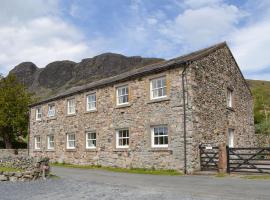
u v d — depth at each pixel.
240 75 24.94
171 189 12.01
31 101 40.59
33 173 16.05
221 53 22.41
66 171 20.64
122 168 21.89
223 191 11.12
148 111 20.67
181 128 18.67
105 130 23.86
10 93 39.34
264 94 67.38
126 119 22.17
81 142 26.16
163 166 19.36
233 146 22.61
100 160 24.00
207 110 19.86
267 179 14.10
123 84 22.72
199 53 21.02
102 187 12.95
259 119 40.47
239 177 15.16
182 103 18.80
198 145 18.55
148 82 20.86
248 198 9.67
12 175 15.79
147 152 20.38
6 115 38.56
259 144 28.42
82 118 26.33
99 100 24.75
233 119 22.91
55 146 29.33
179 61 19.25
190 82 18.69
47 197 11.17
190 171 17.89
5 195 11.78
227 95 22.64
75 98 27.39
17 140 44.38
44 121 31.44
